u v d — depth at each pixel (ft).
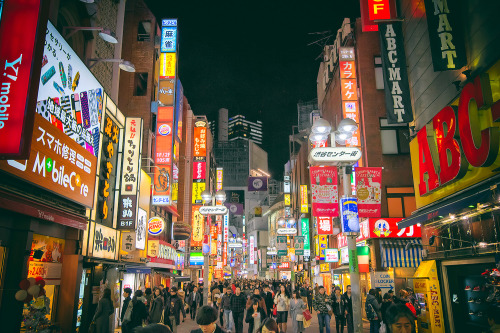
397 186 74.64
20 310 27.63
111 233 51.16
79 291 39.86
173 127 76.07
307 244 144.36
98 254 46.37
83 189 38.75
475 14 31.50
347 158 35.06
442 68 33.12
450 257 36.65
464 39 33.30
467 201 29.19
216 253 158.51
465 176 33.17
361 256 71.31
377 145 76.59
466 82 33.06
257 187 245.65
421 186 41.14
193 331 13.29
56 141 32.86
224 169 373.61
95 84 45.09
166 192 72.95
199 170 122.42
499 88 28.48
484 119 29.50
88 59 49.29
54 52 34.22
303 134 168.45
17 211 25.44
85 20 49.57
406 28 47.62
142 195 65.36
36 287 27.27
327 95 114.93
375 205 52.75
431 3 34.32
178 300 47.65
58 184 33.12
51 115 33.42
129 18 94.12
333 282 112.06
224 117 552.82
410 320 13.62
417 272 42.09
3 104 20.67
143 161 82.58
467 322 35.91
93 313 43.91
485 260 31.58
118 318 57.67
